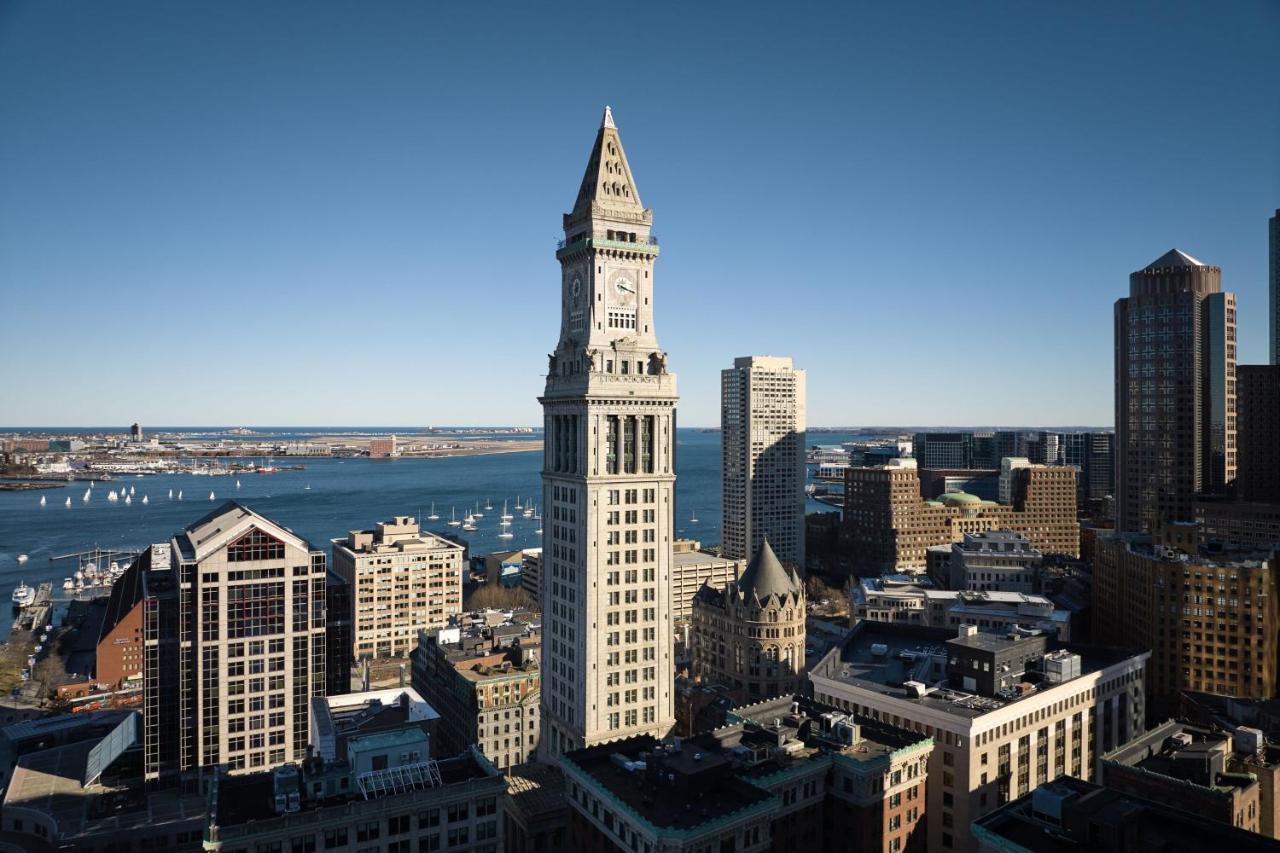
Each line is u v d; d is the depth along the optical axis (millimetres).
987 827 101562
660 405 174250
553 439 183375
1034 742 155750
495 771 125562
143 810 173875
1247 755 136000
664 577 175000
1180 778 126188
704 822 105750
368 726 185500
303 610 190875
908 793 134125
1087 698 168500
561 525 178250
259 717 187125
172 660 188000
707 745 129750
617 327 176875
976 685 159500
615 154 179750
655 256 180500
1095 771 170875
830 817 130375
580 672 169125
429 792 119500
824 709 150375
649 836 104688
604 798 115312
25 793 181500
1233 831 94250
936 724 147250
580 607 169125
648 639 173375
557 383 180625
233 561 184375
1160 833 95375
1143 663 184875
